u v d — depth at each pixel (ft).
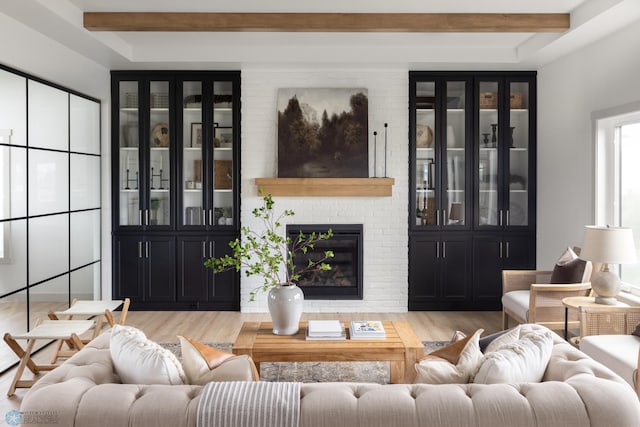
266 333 11.84
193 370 6.88
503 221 19.89
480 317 19.07
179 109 19.69
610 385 5.99
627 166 14.85
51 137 15.88
